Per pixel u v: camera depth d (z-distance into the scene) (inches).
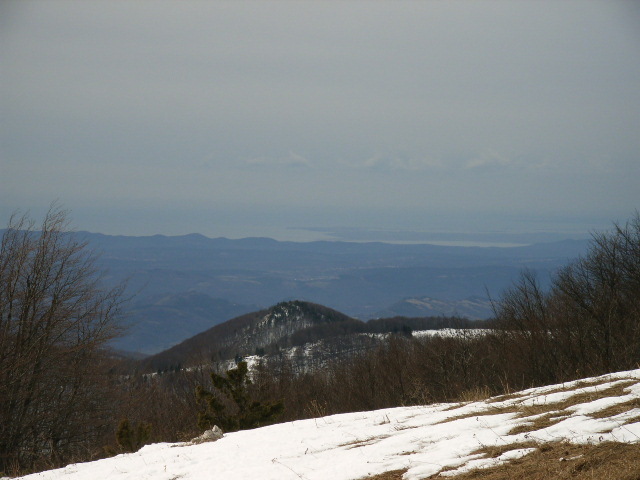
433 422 732.7
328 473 565.9
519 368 1780.3
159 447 955.3
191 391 2303.2
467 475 474.0
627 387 661.9
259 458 704.4
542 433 537.0
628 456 430.9
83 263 2135.8
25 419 1941.4
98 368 2188.7
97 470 810.2
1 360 1873.8
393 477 519.5
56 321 2016.5
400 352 2630.4
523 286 1988.2
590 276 1850.4
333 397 2492.6
